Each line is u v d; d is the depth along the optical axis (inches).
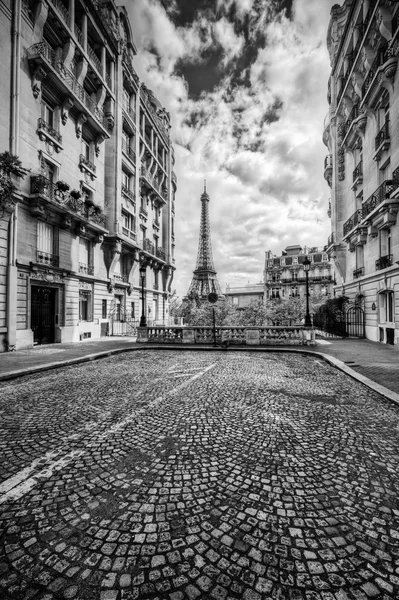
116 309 959.6
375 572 75.5
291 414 196.4
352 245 834.8
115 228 877.2
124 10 953.5
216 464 130.8
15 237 524.4
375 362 384.8
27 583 72.1
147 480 118.0
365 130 724.0
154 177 1283.2
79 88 714.2
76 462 132.2
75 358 422.3
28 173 564.1
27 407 211.2
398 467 128.9
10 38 524.4
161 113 1387.8
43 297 632.4
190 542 85.7
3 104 507.8
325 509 100.4
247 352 531.8
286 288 2455.7
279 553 81.7
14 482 116.0
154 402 222.8
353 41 741.3
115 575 74.5
